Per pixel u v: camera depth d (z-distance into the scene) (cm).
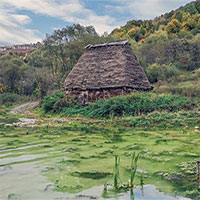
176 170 491
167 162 554
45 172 491
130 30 7244
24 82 4622
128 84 1973
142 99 1623
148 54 4209
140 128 1185
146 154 634
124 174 473
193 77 2925
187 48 3906
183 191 385
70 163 559
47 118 1825
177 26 6116
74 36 3697
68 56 3638
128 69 2080
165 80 2967
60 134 1041
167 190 389
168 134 990
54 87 3419
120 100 1647
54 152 678
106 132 1085
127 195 373
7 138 932
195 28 5716
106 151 684
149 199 358
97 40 3456
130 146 750
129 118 1371
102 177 457
